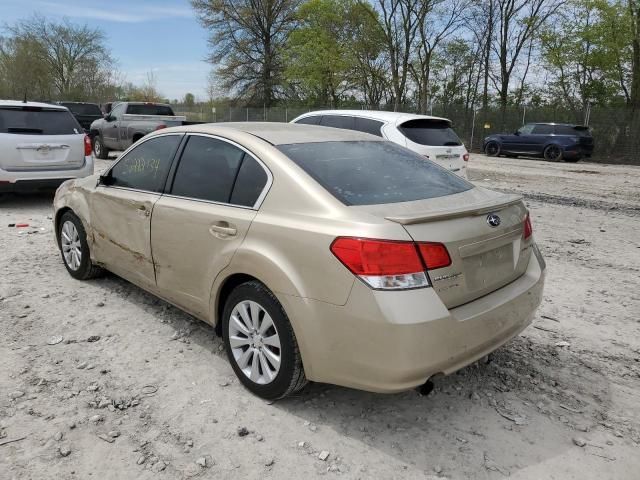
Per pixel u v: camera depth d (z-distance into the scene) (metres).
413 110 32.88
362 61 38.91
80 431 3.01
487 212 3.16
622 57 29.27
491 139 24.77
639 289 5.64
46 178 8.63
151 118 15.53
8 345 4.00
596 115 24.38
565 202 11.34
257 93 47.53
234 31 46.62
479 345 3.00
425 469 2.79
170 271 3.97
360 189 3.24
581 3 29.64
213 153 3.81
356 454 2.89
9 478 2.63
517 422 3.22
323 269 2.86
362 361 2.79
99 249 4.91
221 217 3.45
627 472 2.82
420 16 33.56
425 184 3.58
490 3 33.72
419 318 2.69
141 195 4.25
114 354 3.91
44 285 5.26
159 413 3.20
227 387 3.50
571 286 5.70
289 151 3.47
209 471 2.73
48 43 49.78
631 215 9.98
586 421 3.26
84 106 23.00
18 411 3.17
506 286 3.33
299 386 3.20
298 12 41.59
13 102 8.63
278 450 2.90
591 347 4.25
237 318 3.46
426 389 3.01
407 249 2.73
